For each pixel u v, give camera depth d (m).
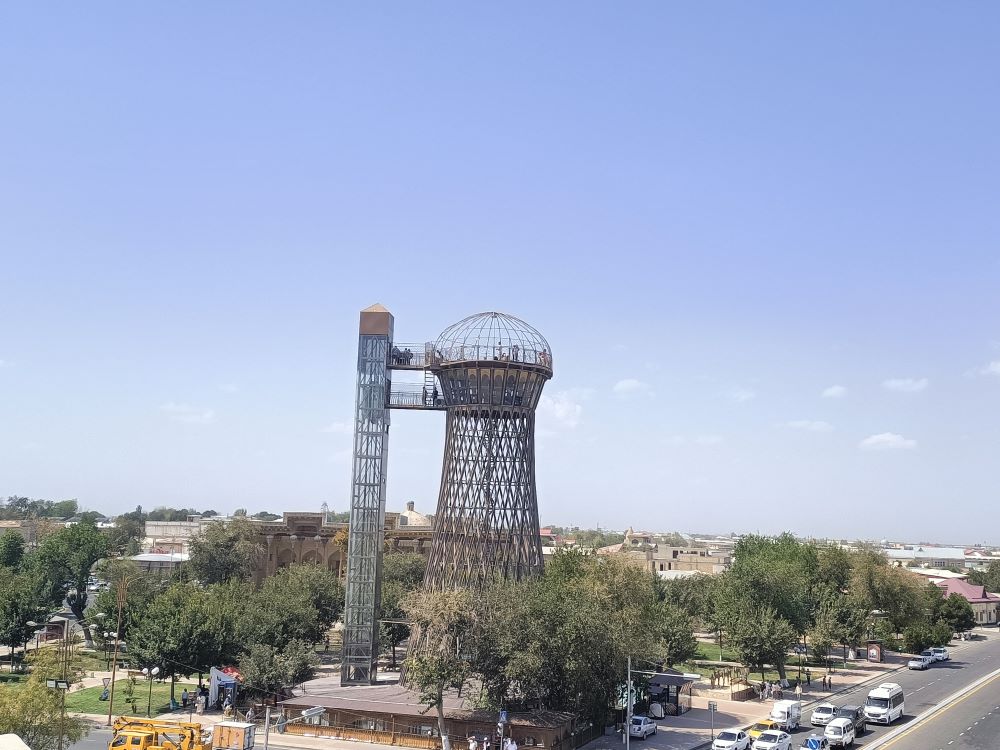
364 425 92.00
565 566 94.25
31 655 77.31
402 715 70.19
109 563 140.88
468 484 86.38
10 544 171.25
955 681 106.69
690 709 86.56
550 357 91.56
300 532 163.62
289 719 73.38
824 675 108.88
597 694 71.25
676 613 102.12
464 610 67.94
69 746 63.16
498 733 65.88
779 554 143.50
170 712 79.69
